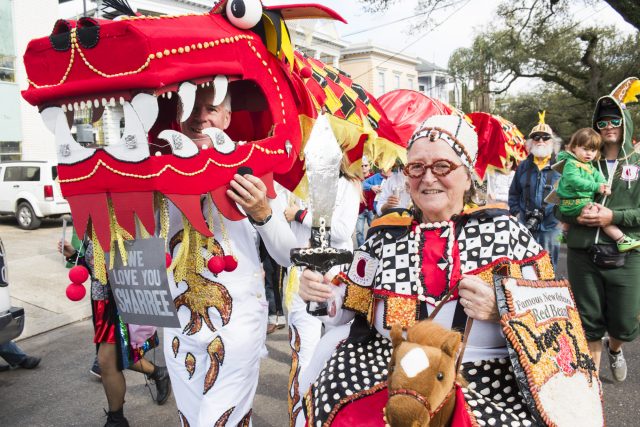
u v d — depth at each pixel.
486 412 1.46
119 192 1.81
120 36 1.67
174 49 1.74
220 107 2.24
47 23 17.14
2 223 14.17
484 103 12.94
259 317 2.32
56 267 7.88
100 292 3.07
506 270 1.62
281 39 2.20
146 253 1.88
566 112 31.12
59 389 4.14
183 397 2.34
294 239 2.24
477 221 1.70
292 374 2.87
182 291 2.24
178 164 1.80
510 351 1.42
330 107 2.70
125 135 1.74
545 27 23.00
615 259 3.55
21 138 16.77
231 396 2.24
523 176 5.65
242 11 2.02
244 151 2.04
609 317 3.72
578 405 1.48
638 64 22.50
